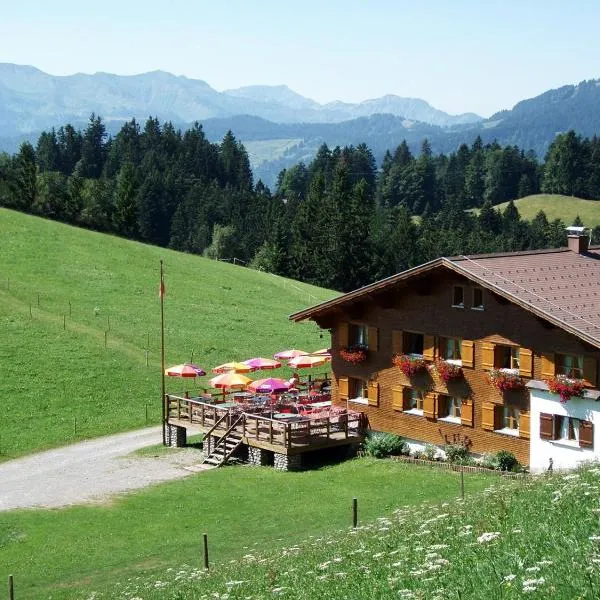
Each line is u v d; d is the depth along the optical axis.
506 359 37.91
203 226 179.25
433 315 40.38
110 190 179.00
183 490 38.88
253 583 19.66
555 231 194.12
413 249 157.12
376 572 16.67
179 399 47.75
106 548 31.75
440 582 14.36
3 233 92.56
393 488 36.22
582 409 34.41
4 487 40.94
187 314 79.00
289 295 95.75
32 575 29.23
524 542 15.53
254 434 43.03
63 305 74.88
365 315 43.66
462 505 23.66
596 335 32.69
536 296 36.00
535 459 36.09
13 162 177.75
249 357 69.75
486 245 179.25
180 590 22.00
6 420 51.59
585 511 17.02
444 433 40.12
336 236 138.38
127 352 65.94
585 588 12.20
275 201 178.25
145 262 94.81
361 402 44.25
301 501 35.78
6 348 62.03
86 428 51.84
